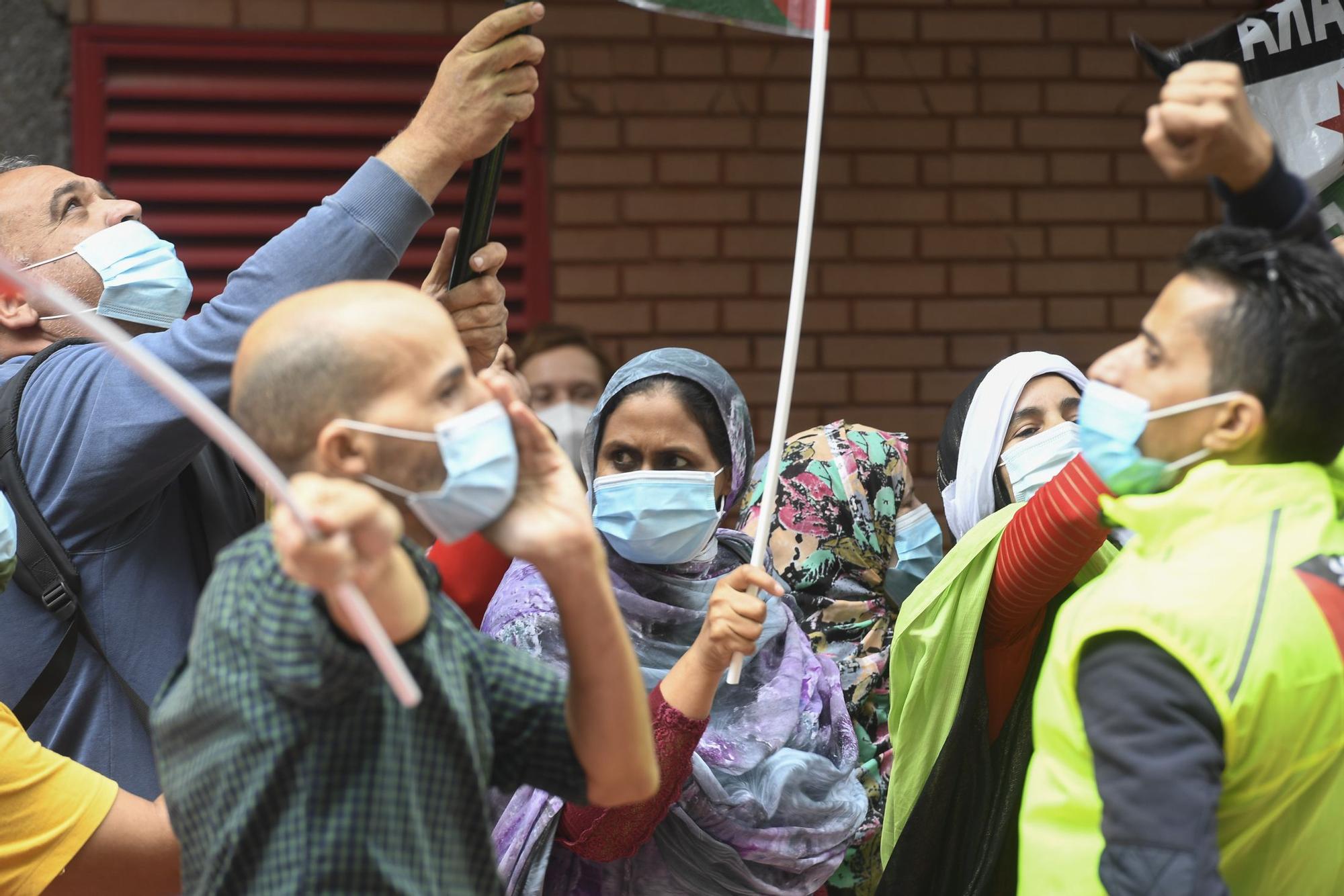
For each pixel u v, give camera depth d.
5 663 2.57
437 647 1.60
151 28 5.49
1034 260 5.93
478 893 1.59
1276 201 1.86
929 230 5.88
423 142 2.57
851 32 5.84
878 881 2.85
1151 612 1.74
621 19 5.72
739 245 5.79
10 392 2.69
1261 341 1.78
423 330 1.56
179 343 2.57
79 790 2.13
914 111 5.87
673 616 2.65
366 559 1.36
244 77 5.57
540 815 2.36
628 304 5.74
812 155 2.24
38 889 2.10
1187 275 1.86
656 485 2.58
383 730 1.51
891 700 2.61
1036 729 1.88
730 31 5.78
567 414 4.59
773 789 2.52
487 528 1.59
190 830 1.57
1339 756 1.82
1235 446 1.82
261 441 1.57
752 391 5.80
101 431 2.59
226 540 2.85
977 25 5.89
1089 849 1.76
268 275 2.52
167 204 5.57
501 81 2.55
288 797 1.50
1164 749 1.69
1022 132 5.92
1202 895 1.62
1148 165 5.98
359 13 5.61
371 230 2.55
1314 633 1.73
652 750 1.75
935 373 5.88
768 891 2.49
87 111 5.45
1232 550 1.78
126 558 2.69
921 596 2.59
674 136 5.75
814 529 3.08
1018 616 2.52
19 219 2.99
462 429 1.53
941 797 2.53
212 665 1.54
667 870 2.47
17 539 2.58
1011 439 3.00
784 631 2.77
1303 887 1.87
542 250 5.70
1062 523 2.38
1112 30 5.95
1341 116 2.82
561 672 2.40
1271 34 2.86
